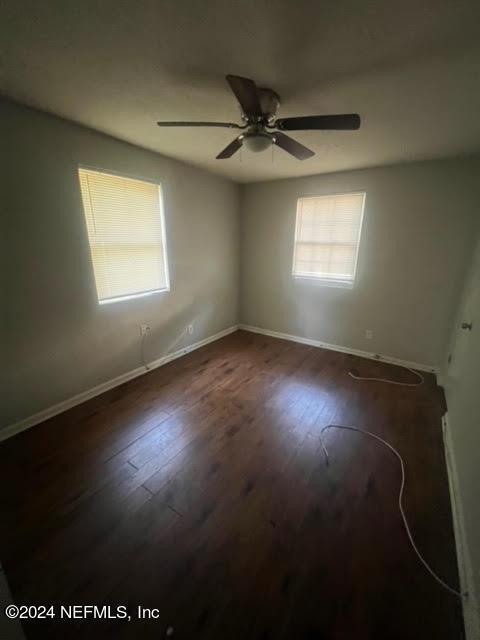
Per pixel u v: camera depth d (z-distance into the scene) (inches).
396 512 56.6
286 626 39.5
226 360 129.4
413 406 93.7
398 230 114.6
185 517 55.1
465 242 103.0
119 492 60.4
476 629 36.7
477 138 81.6
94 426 81.9
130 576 45.3
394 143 86.9
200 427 82.2
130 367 110.0
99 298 95.8
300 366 123.7
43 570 46.0
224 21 40.6
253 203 151.6
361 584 44.5
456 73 51.5
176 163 112.3
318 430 81.5
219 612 41.0
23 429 79.4
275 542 50.7
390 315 124.0
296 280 147.3
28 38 44.1
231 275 159.8
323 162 108.3
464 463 58.3
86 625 39.6
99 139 85.0
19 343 76.1
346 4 37.0
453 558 48.4
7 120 66.0
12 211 70.1
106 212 92.4
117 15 39.6
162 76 55.0
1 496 59.0
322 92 59.1
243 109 54.1
